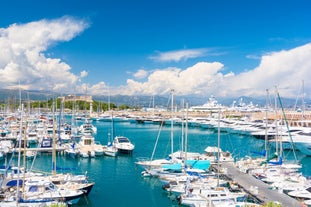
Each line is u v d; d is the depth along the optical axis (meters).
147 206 42.31
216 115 190.38
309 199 42.78
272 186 47.34
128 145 78.81
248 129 126.69
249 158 66.69
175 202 43.91
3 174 48.12
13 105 152.38
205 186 45.38
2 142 79.94
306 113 137.25
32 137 91.69
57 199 40.00
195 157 67.06
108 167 64.88
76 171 60.78
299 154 85.62
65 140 94.25
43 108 185.38
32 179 45.38
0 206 36.69
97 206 42.19
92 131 128.75
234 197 41.78
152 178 55.91
